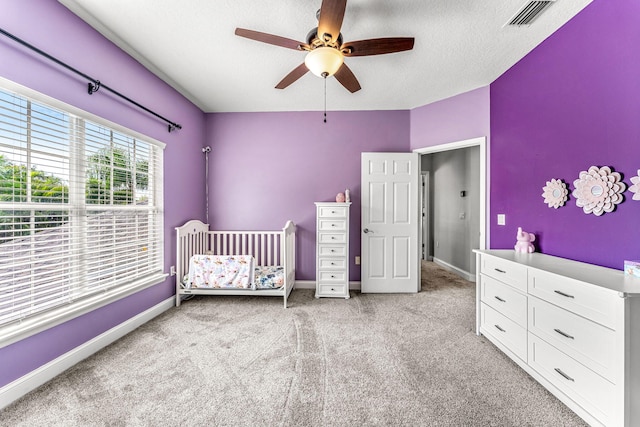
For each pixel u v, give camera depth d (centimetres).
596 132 168
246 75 266
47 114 166
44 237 167
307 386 159
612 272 149
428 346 205
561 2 169
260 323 247
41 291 165
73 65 180
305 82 280
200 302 303
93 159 200
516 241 242
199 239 341
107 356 190
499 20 185
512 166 247
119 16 184
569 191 188
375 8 174
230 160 368
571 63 185
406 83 281
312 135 364
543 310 158
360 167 361
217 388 157
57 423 131
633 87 148
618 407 117
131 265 232
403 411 139
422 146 343
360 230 362
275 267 334
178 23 191
